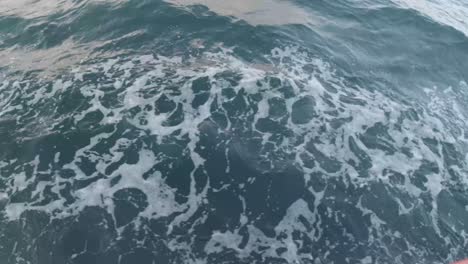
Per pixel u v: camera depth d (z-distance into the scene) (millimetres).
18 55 16266
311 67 16562
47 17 18016
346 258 11008
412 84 17094
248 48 16922
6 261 10359
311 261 10852
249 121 14016
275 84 15312
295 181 12547
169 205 11672
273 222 11578
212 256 10680
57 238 10812
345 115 14727
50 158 12625
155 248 10719
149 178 12250
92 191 11844
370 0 21781
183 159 12742
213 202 11844
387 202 12469
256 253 10852
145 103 14117
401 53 18656
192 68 15531
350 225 11750
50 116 13734
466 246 11844
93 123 13508
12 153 12719
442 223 12281
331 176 12828
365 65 17438
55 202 11562
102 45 16391
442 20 21422
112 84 14664
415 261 11227
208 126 13672
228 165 12734
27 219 11195
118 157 12688
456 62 18812
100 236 10875
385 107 15492
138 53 16031
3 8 18812
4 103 14172
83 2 18578
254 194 12141
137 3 18281
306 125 14148
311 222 11688
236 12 18656
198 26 17562
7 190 11844
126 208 11508
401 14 20984
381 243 11469
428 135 14797
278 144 13461
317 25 19125
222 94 14672
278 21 18703
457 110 16250
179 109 14062
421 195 12875
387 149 13969
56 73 15141
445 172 13680
